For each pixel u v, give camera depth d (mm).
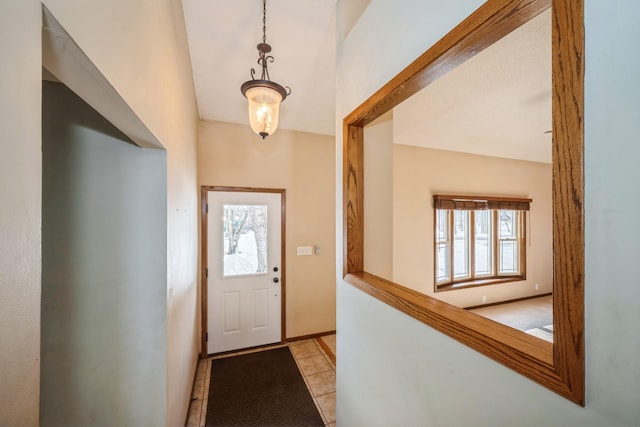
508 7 613
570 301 495
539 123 2719
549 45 1477
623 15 429
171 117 1355
